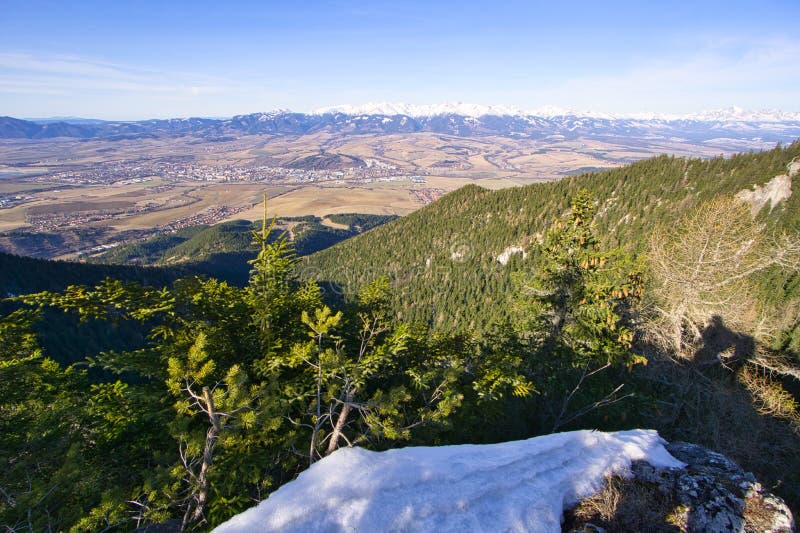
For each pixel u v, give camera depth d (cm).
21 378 998
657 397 1554
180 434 723
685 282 1784
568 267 1471
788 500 1173
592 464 706
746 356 1827
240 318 1191
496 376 1184
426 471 604
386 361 1052
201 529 723
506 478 631
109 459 937
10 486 786
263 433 872
